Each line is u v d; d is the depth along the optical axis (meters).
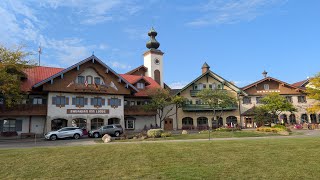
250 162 12.20
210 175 10.11
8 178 10.28
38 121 39.19
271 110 49.88
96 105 42.56
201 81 56.38
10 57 33.47
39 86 38.03
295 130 43.12
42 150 16.08
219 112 55.62
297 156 13.43
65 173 10.76
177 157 13.42
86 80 42.22
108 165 11.91
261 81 56.69
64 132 34.44
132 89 45.22
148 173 10.51
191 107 53.62
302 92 56.59
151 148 16.34
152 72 61.44
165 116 49.41
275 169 10.97
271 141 19.53
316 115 56.34
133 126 47.38
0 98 35.97
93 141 29.92
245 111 55.81
